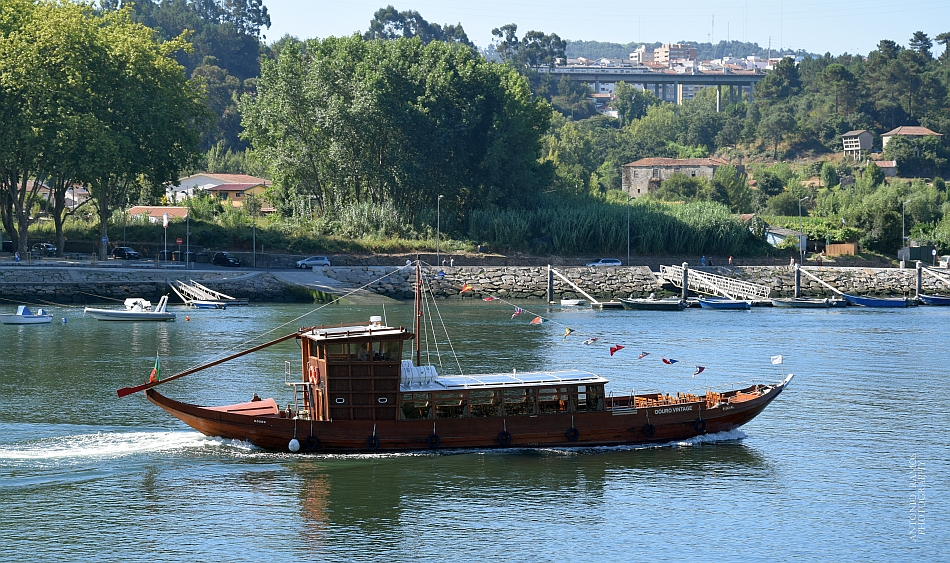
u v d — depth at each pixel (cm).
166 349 14225
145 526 6962
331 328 8762
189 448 8619
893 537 6919
